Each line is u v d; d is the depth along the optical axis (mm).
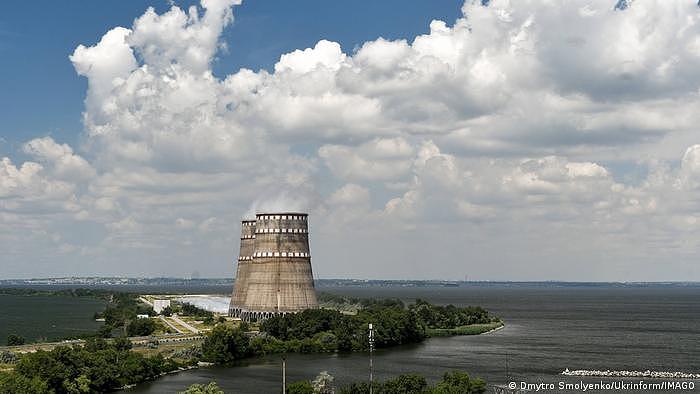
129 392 149375
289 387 137125
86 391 145000
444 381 143375
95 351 169125
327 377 149500
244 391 149375
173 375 170750
